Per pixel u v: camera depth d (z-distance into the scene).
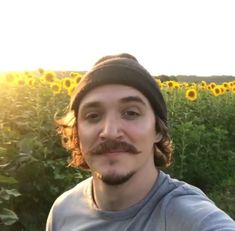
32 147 1.68
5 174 1.57
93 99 0.48
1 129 1.73
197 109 3.22
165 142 0.52
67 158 1.77
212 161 2.45
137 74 0.48
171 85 3.96
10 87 2.57
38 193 1.67
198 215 0.44
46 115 2.00
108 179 0.47
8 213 1.33
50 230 0.59
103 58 0.51
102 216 0.50
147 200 0.48
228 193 2.22
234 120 3.24
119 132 0.47
